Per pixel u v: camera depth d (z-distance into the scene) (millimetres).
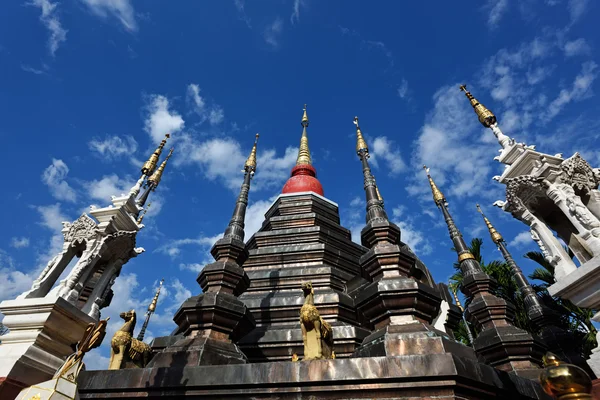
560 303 22641
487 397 6812
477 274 14969
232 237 11258
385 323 8438
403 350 7246
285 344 11547
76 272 9867
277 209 22484
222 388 7059
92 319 9695
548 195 8297
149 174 13461
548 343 14117
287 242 18438
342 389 6570
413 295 8359
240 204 12844
